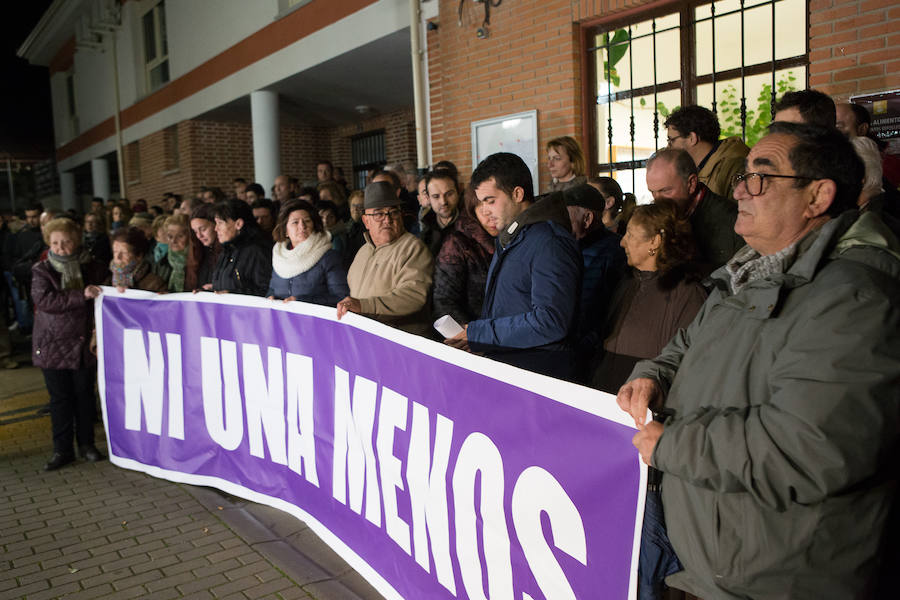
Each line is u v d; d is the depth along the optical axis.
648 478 1.64
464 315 3.10
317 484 3.12
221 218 4.13
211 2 10.60
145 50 14.06
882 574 1.39
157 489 3.95
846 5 3.85
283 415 3.32
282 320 3.24
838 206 1.46
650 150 5.08
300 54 8.54
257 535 3.30
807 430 1.23
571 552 1.78
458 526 2.18
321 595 2.76
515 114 5.69
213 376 3.72
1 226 9.69
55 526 3.51
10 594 2.87
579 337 2.72
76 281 4.29
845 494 1.29
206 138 12.16
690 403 1.52
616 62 5.18
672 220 2.26
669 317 2.23
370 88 9.66
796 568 1.32
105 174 17.48
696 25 4.70
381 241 3.27
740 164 2.97
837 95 3.92
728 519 1.39
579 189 2.90
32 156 21.89
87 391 4.41
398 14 6.91
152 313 3.98
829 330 1.26
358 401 2.75
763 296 1.41
